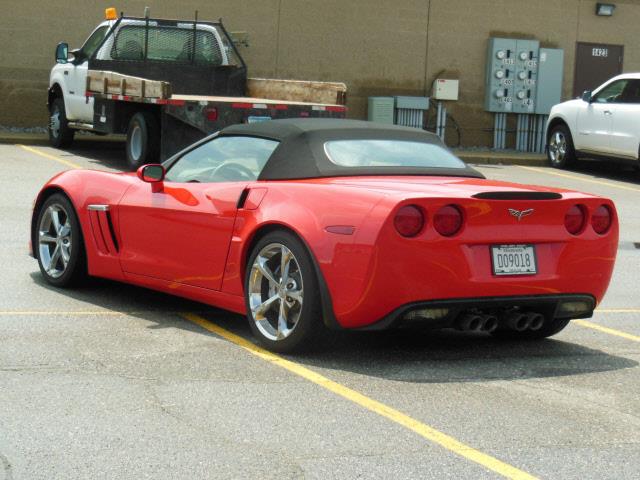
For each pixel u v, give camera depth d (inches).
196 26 705.6
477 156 865.5
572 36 961.5
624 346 284.5
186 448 189.0
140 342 263.0
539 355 269.7
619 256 452.8
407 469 182.5
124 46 688.4
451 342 281.0
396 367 250.2
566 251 256.8
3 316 284.8
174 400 216.7
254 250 261.6
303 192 254.4
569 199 256.2
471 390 233.3
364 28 903.1
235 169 281.3
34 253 333.1
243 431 199.2
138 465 179.9
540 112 953.5
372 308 239.5
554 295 256.8
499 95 939.3
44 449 185.9
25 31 815.7
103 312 295.1
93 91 660.1
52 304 302.4
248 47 874.1
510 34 943.0
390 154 276.2
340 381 235.6
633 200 667.4
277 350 257.3
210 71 709.3
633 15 975.0
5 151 710.5
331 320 246.1
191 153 298.0
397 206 236.7
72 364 240.4
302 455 187.6
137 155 621.9
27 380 226.4
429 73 925.8
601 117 800.9
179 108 589.9
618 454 194.4
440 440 198.4
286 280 254.4
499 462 187.6
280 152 271.9
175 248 286.0
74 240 316.2
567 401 227.6
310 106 613.6
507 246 249.3
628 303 348.8
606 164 892.0
